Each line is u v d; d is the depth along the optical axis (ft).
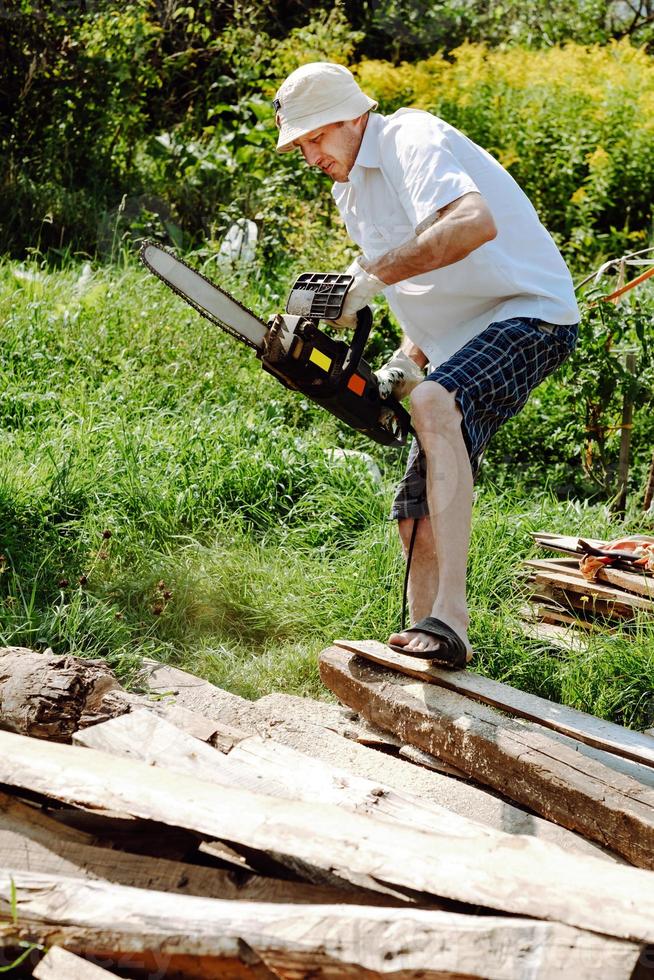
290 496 15.74
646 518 17.03
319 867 5.74
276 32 40.37
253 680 11.32
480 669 11.39
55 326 20.76
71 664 9.02
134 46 32.30
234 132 33.45
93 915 5.24
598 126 35.17
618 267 19.71
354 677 9.90
